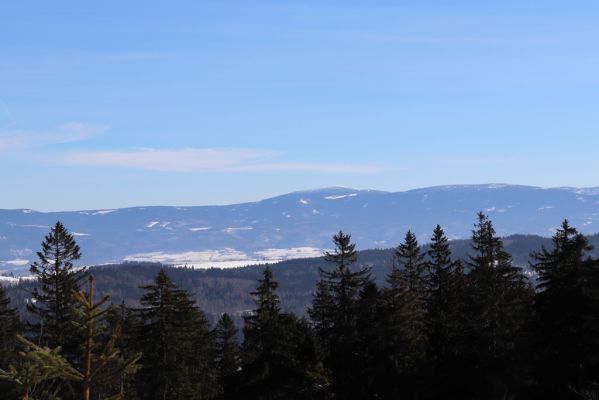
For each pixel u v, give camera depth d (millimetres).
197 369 88688
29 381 18672
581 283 56750
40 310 71500
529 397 58000
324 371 65562
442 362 63406
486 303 57719
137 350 76250
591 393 41688
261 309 65938
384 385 66062
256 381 62844
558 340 57688
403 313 67188
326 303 84125
